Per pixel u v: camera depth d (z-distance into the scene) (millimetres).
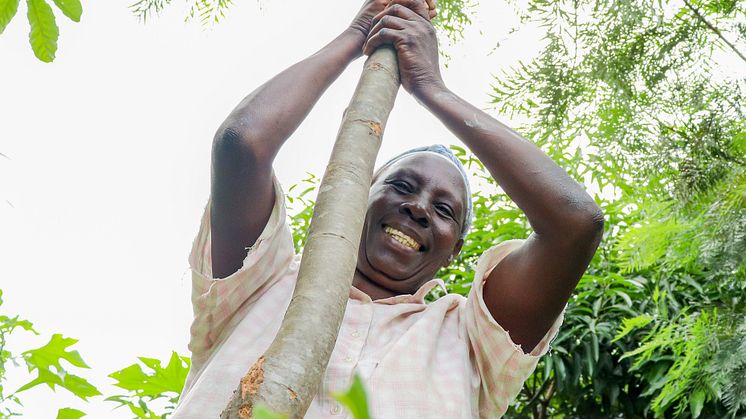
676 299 6383
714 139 3828
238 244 3221
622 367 6348
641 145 3883
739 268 3898
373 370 3006
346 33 3469
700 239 4141
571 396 6402
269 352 2004
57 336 3826
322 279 2205
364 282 3533
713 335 4246
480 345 3232
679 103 3900
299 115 3172
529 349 3357
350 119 2736
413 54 3338
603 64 3811
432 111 3299
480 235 6777
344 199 2434
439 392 3012
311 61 3318
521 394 6539
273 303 3199
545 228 3160
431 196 3574
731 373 4199
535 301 3256
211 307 3146
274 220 3209
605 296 6426
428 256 3553
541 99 3848
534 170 3156
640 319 5355
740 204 3805
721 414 5828
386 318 3273
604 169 4074
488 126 3227
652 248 4512
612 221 6578
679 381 5082
